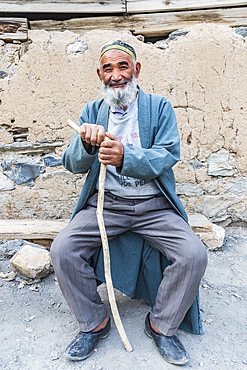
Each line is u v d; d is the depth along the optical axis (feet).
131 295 5.30
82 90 8.34
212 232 7.81
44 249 7.24
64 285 4.50
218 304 5.88
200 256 4.35
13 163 8.64
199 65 8.27
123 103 5.18
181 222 4.91
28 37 8.23
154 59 8.28
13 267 6.67
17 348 4.70
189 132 8.55
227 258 7.55
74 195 8.81
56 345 4.78
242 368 4.31
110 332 5.05
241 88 8.35
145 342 4.81
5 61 8.34
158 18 8.55
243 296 6.13
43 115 8.43
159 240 4.86
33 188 8.75
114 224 5.05
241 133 8.54
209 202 8.90
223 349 4.70
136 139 5.33
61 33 8.24
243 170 8.72
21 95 8.33
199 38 8.20
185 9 8.50
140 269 5.44
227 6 8.41
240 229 8.95
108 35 8.26
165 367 4.30
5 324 5.27
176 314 4.41
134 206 5.11
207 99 8.40
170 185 5.29
